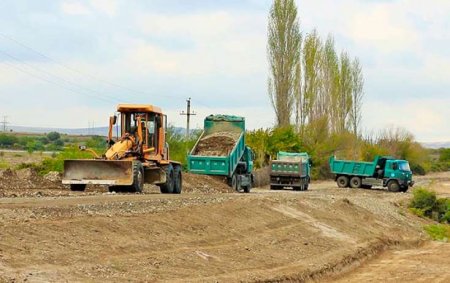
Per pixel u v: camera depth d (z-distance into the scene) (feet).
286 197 120.16
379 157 212.43
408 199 171.12
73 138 428.15
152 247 63.05
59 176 133.39
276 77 253.44
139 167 105.29
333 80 280.72
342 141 272.72
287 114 253.44
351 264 87.10
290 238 88.74
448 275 82.94
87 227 61.98
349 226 112.16
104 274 51.08
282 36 252.83
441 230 139.95
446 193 220.23
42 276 46.55
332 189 201.26
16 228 55.77
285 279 66.49
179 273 57.21
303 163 189.67
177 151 192.34
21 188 110.73
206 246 70.59
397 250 109.81
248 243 78.23
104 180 102.68
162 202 85.15
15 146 394.52
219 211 87.10
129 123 112.98
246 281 60.39
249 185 168.66
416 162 384.47
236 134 163.53
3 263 47.01
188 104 258.78
